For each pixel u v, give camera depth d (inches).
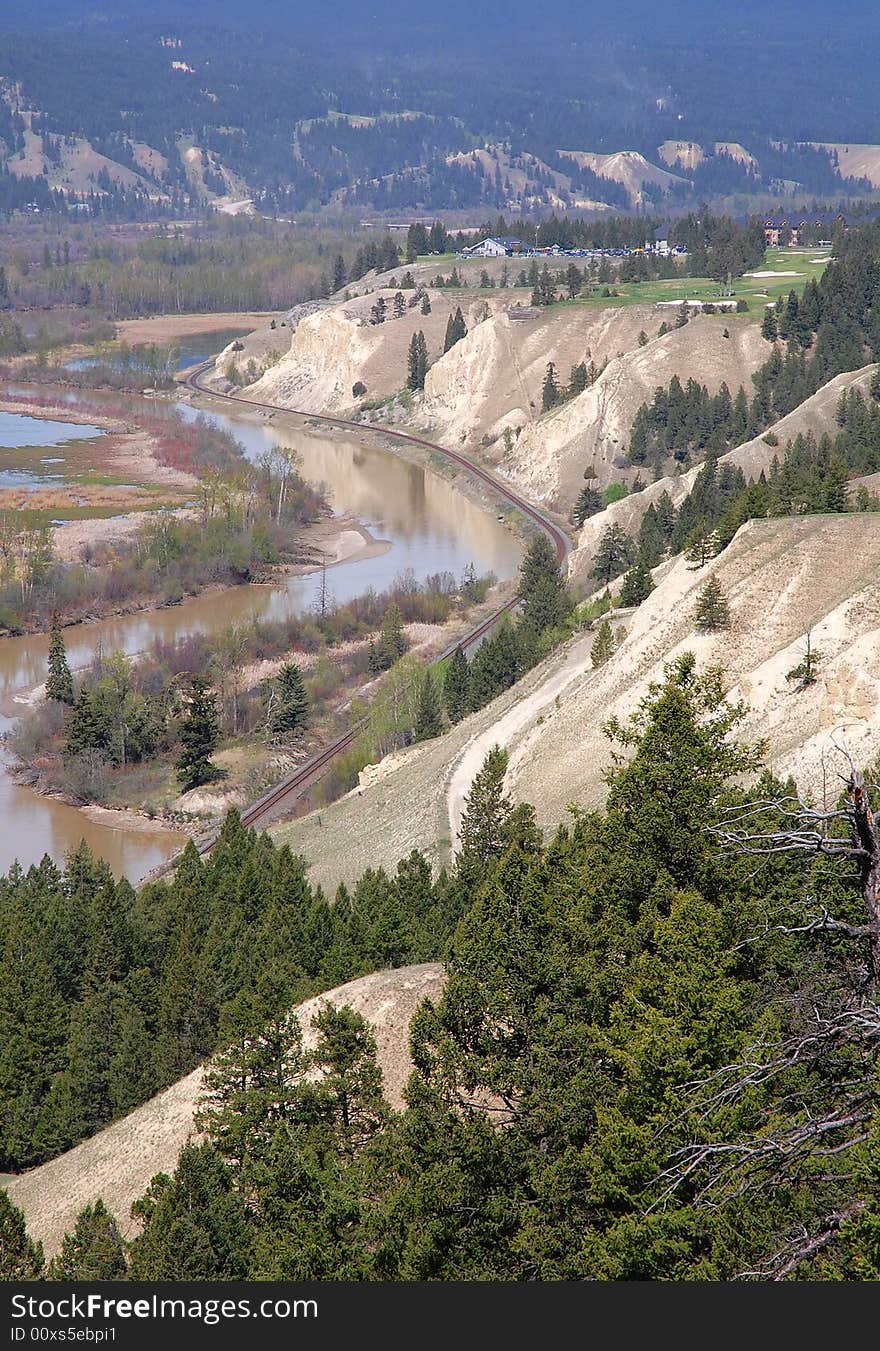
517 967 1662.2
